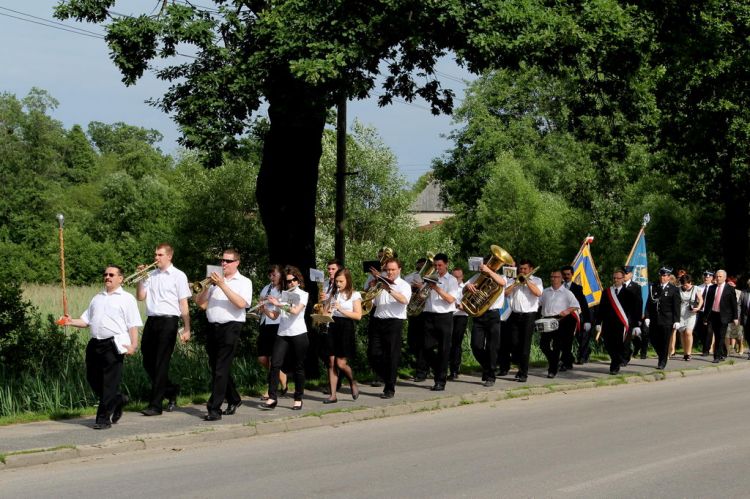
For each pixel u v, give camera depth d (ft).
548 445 31.35
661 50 63.82
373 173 90.43
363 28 41.96
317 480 25.70
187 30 41.73
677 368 58.70
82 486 24.97
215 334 35.96
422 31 42.96
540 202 136.26
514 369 56.80
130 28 41.93
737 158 86.74
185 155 77.10
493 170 143.33
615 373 54.65
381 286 41.81
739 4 72.33
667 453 29.81
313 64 40.09
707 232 108.17
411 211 93.97
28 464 27.99
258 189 49.11
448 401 42.29
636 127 84.84
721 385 51.01
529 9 44.50
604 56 50.06
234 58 43.29
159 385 36.45
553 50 46.06
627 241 113.60
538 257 133.59
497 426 35.86
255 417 36.19
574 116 65.31
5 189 219.61
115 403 33.50
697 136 83.87
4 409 38.34
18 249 171.12
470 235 170.50
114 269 33.68
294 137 47.98
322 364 51.49
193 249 75.66
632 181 127.03
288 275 38.40
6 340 45.50
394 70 52.19
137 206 230.89
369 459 28.89
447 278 45.88
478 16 43.39
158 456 29.68
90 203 269.64
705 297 66.33
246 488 24.67
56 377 43.50
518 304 50.24
